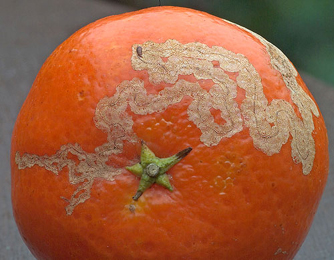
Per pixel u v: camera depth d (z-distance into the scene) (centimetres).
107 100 19
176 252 19
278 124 20
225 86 19
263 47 21
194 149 19
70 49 20
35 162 20
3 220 29
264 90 20
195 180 19
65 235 20
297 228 20
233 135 19
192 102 19
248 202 19
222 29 20
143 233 19
